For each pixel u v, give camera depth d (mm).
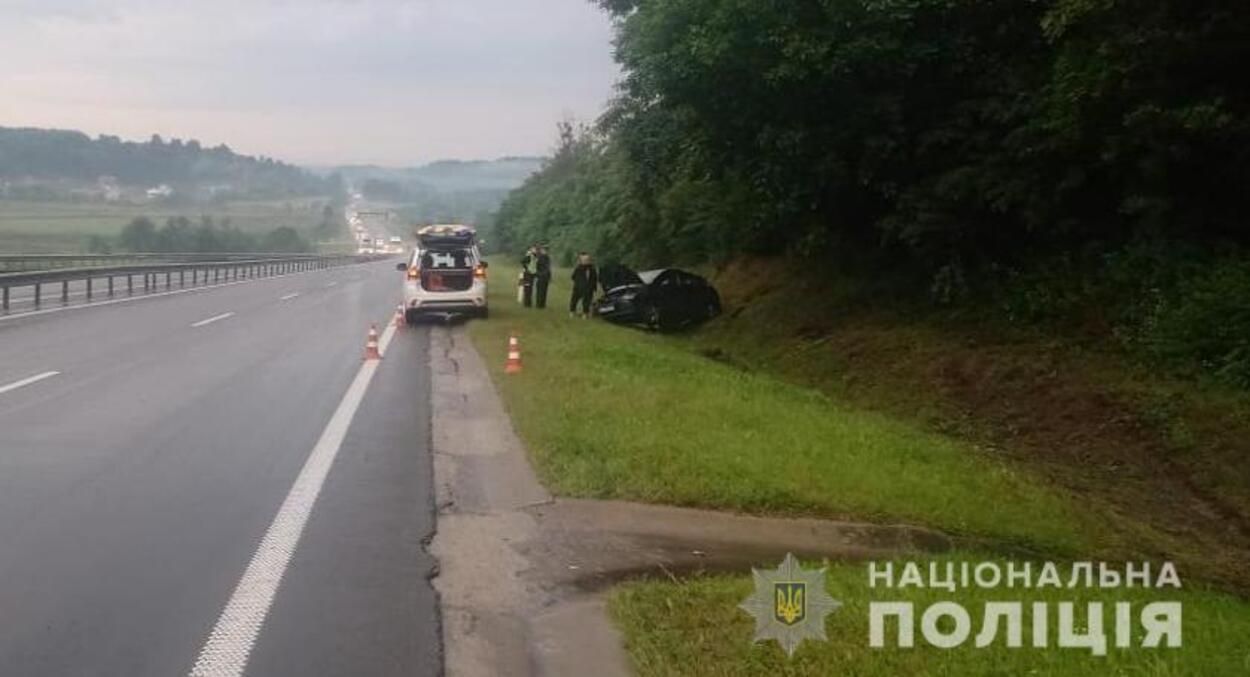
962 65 20969
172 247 86938
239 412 13273
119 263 48500
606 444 10914
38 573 7039
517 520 8586
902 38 20578
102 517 8391
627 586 6961
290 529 8164
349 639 6027
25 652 5762
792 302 28844
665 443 11031
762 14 20797
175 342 21312
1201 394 15672
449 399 14555
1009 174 20797
